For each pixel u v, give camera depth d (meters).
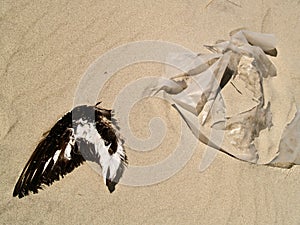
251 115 1.04
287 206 1.00
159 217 0.95
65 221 0.93
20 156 0.97
